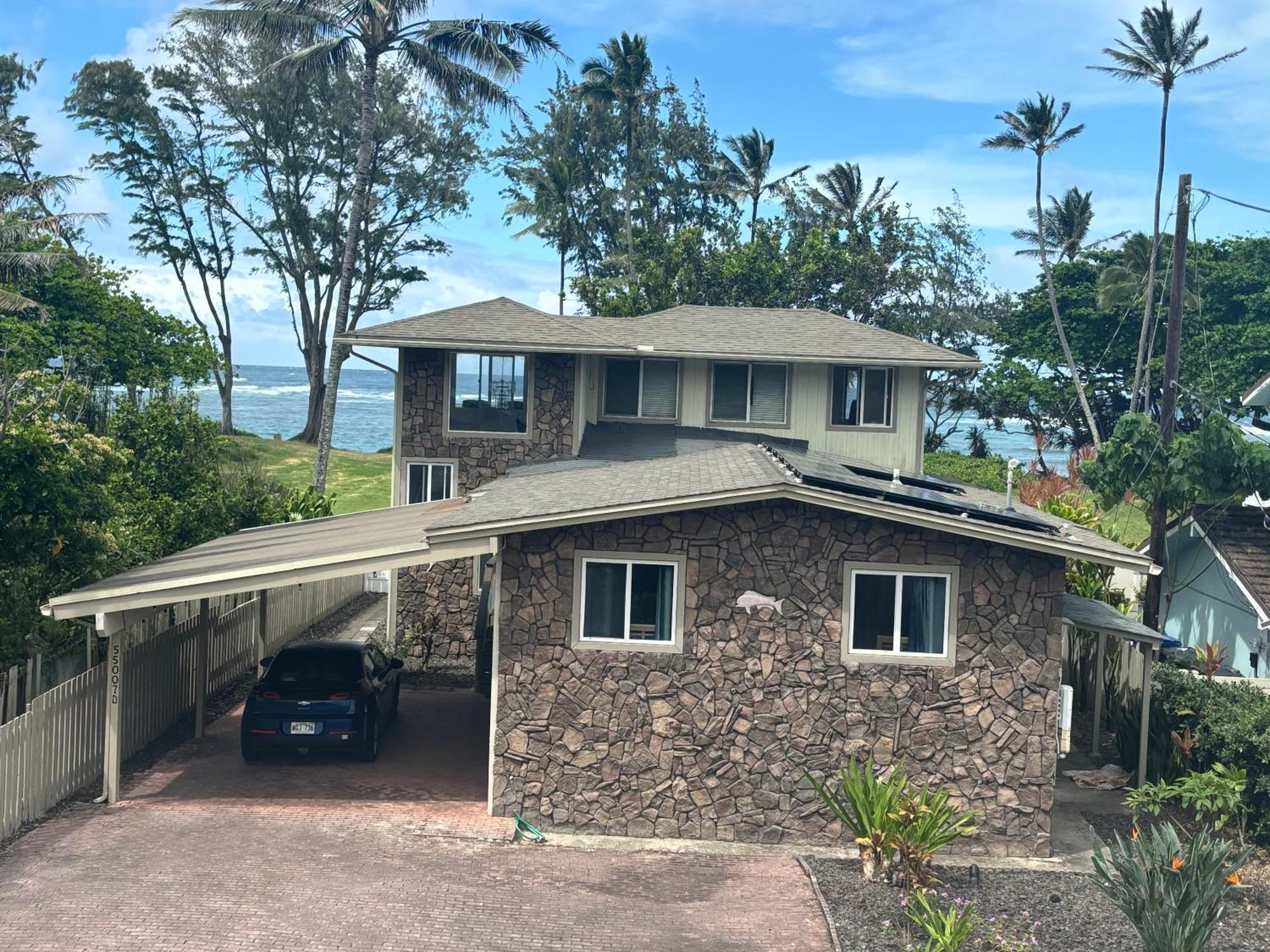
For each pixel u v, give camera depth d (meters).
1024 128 58.00
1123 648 19.78
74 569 17.75
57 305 44.56
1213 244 62.38
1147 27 50.25
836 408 26.47
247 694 21.02
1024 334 64.50
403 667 21.95
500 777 14.52
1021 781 14.25
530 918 11.66
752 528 14.27
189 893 11.81
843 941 11.29
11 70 58.12
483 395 24.84
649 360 26.70
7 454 16.61
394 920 11.41
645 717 14.35
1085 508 27.47
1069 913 12.25
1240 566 22.48
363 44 37.00
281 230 66.56
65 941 10.56
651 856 13.68
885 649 14.34
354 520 22.12
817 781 14.30
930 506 14.68
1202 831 12.30
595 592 14.38
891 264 58.97
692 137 71.81
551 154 69.88
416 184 65.00
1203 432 23.20
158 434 26.86
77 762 15.09
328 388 38.69
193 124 65.12
